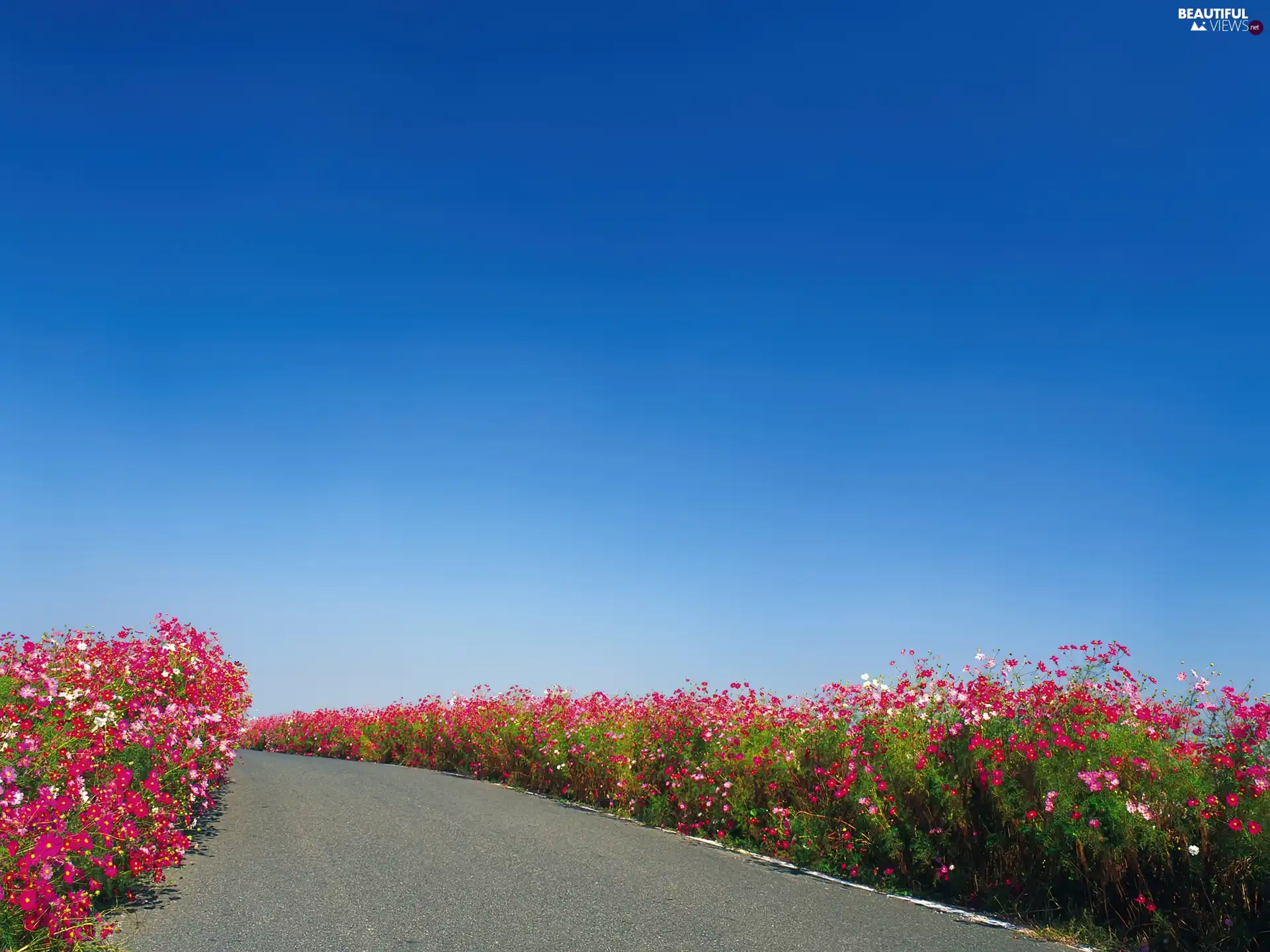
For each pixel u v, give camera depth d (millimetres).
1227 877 4902
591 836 8117
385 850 7062
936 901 6082
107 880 5238
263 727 25469
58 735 5477
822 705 8102
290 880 5973
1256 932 4719
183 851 6148
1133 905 5207
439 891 5727
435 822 8484
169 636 8031
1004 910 5762
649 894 5824
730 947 4711
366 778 12531
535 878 6160
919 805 6500
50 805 4645
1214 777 5184
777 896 5938
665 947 4660
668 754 9914
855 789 6953
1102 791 5379
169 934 4723
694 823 8898
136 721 6672
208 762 8477
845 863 6910
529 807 10023
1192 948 4895
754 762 8406
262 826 8102
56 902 4246
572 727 11836
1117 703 6168
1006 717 6379
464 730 14938
